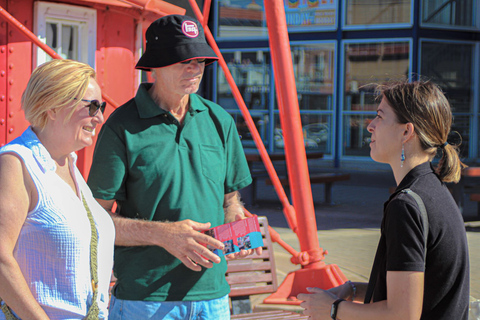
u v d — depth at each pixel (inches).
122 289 92.8
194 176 93.6
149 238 87.2
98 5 193.8
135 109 92.6
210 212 94.7
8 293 65.9
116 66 204.8
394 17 609.6
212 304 94.3
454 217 70.3
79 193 77.7
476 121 637.3
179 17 91.5
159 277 91.2
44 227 69.6
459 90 630.5
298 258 172.9
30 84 73.2
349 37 625.0
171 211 91.3
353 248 262.1
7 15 163.0
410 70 605.9
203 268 93.5
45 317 66.9
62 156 76.7
